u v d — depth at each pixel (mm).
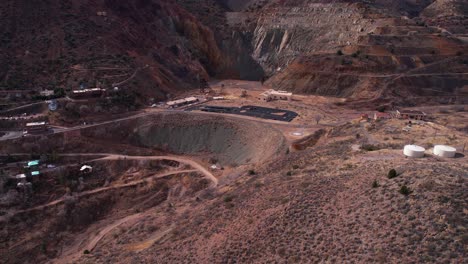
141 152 110750
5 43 133375
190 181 96312
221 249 44156
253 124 115000
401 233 36469
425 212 38312
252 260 40375
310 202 47375
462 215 36969
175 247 50656
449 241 34094
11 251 75250
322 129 105750
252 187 64250
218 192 78438
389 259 33656
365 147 69188
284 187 56375
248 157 103688
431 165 51281
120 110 125125
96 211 89188
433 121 105938
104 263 58750
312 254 37875
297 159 74375
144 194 94625
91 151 107062
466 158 57719
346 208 43500
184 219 66438
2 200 85375
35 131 106500
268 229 44281
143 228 72250
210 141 114562
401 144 68562
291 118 120562
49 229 82000
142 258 51375
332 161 64125
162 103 137875
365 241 37125
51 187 92125
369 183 47750
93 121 117812
